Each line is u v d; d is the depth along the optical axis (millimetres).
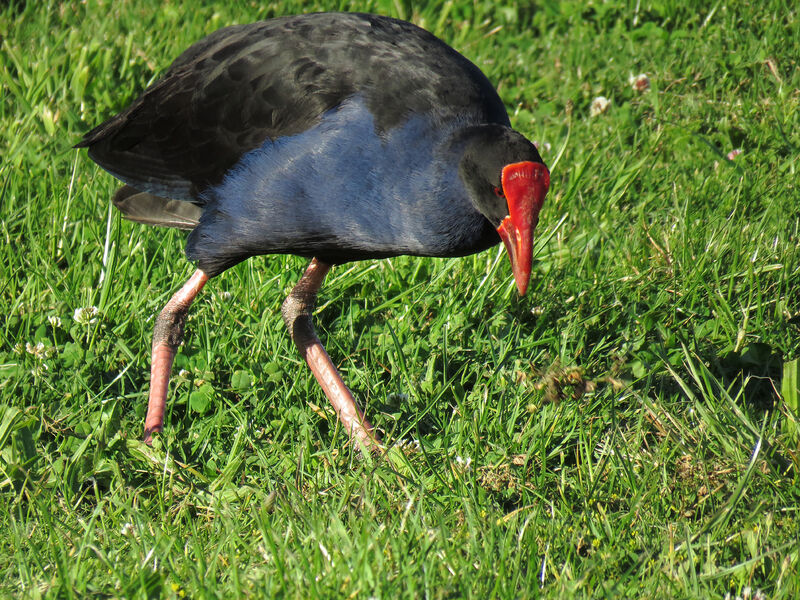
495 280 9039
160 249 9250
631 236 9586
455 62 7398
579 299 8938
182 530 6605
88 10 13266
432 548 6008
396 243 7152
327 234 7309
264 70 7445
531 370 8156
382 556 5734
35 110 10789
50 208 9531
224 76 7590
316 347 8000
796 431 7207
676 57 12695
